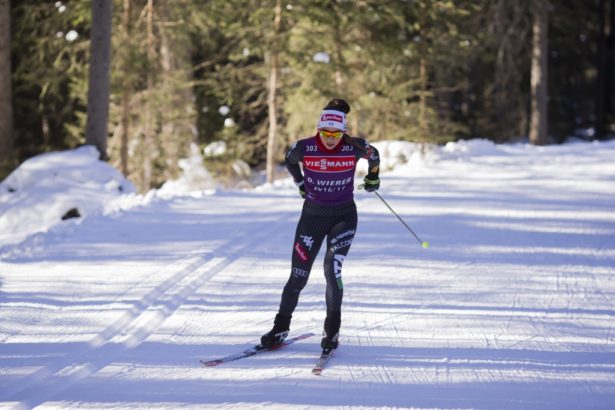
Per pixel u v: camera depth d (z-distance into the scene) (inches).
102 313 362.3
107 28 914.1
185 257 481.4
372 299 398.0
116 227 586.2
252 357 310.0
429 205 698.2
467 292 414.3
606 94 2154.3
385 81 1379.2
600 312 377.4
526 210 675.4
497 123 1777.8
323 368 295.1
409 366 298.5
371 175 338.3
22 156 1679.4
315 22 1286.9
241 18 1269.7
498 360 305.4
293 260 320.2
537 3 1547.7
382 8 1270.9
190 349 319.0
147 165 1285.7
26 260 474.6
